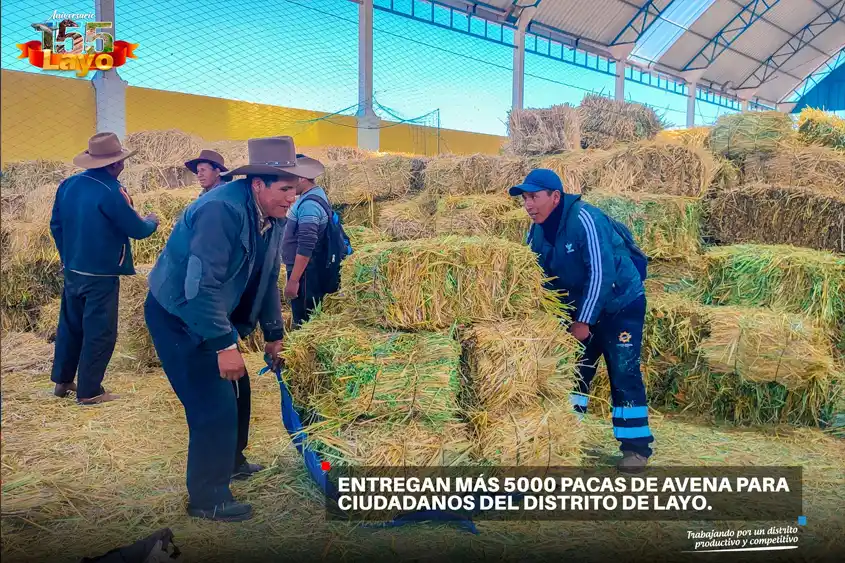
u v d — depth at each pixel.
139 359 4.68
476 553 2.22
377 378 2.50
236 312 2.62
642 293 3.01
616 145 6.07
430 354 2.56
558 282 3.10
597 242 2.88
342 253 3.90
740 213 4.93
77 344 3.94
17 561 2.14
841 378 3.74
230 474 2.51
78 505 2.56
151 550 2.11
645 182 5.07
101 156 3.80
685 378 3.87
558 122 6.24
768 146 5.40
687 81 24.55
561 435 2.60
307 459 2.73
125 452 3.10
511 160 5.75
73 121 8.77
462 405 2.65
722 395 3.75
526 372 2.62
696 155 4.94
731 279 4.24
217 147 8.30
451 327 2.70
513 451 2.47
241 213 2.29
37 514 2.46
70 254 3.77
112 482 2.77
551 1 17.39
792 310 4.09
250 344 5.22
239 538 2.31
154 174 6.61
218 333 2.25
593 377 3.51
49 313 5.24
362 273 2.83
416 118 12.65
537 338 2.67
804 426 3.62
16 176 6.92
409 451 2.38
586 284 2.90
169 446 3.18
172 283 2.29
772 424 3.65
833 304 4.11
